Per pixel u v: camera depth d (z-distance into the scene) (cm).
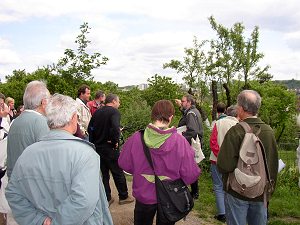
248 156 344
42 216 231
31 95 336
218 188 573
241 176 343
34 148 239
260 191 347
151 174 354
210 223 566
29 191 231
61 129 246
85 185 222
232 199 361
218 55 2839
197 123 638
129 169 365
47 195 229
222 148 358
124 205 623
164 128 358
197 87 2789
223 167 354
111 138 594
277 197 719
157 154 349
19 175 235
